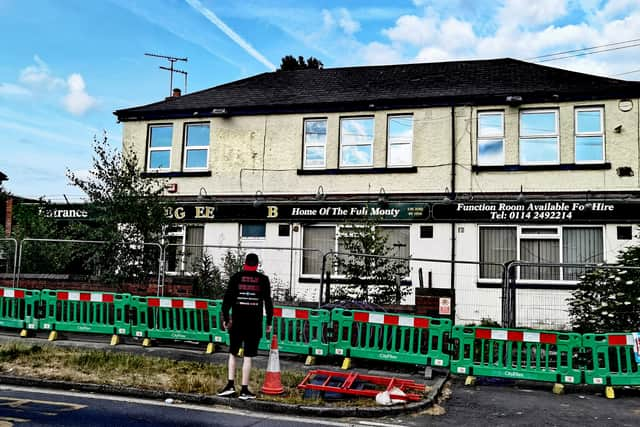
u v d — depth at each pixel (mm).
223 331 11648
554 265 11602
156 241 14906
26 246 16484
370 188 17672
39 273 16047
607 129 16234
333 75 21000
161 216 15102
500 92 16906
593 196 15898
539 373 9742
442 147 17250
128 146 19797
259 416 7344
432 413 7848
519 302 15984
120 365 9570
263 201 18062
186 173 19203
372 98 17875
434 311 11812
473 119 17156
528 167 16578
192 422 6809
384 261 14273
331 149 18156
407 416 7664
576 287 12711
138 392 8156
